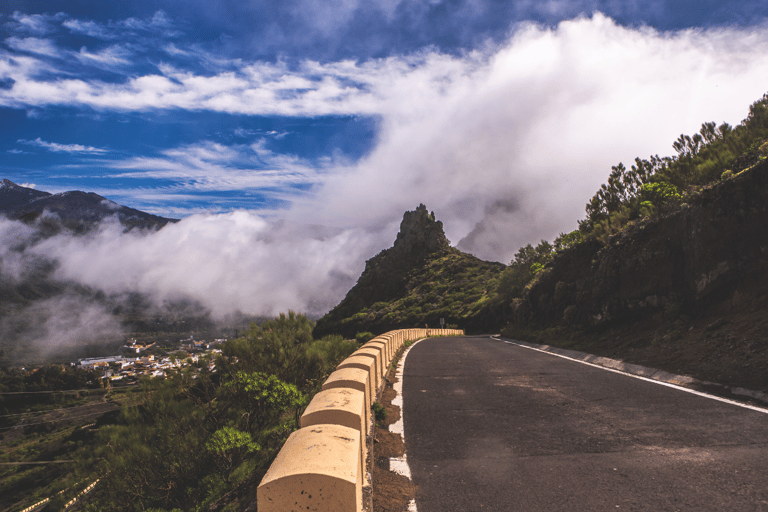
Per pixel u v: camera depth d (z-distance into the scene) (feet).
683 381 27.37
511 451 16.75
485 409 23.85
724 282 38.01
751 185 36.35
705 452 15.29
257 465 19.48
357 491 6.36
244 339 30.94
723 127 63.21
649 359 35.09
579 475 13.98
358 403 10.50
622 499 12.08
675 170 64.90
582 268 72.33
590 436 18.03
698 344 33.88
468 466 15.38
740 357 27.81
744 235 36.70
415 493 13.26
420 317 273.13
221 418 24.85
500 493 12.96
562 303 73.56
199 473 20.59
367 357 20.81
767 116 54.13
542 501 12.27
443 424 21.13
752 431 17.25
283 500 6.15
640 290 48.08
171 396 23.61
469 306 246.06
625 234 54.49
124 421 22.75
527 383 31.32
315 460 6.63
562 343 56.13
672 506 11.46
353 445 7.54
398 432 19.99
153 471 20.18
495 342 79.36
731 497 11.75
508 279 172.55
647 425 19.04
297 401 24.14
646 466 14.38
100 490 19.65
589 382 30.35
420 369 41.29
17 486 41.81
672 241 45.65
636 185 75.87
